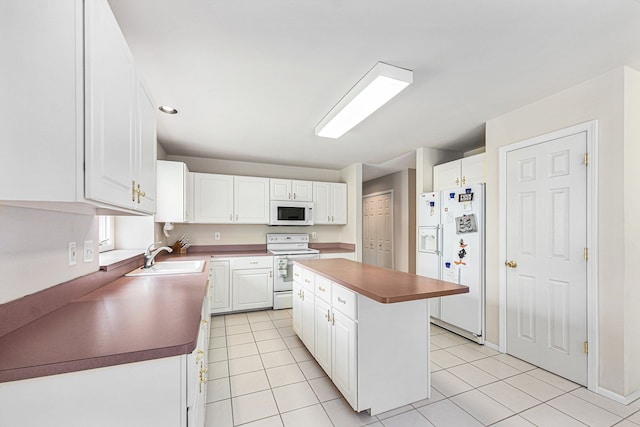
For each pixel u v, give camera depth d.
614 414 1.72
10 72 0.64
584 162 2.00
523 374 2.19
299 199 4.36
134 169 1.18
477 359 2.45
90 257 1.59
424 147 3.61
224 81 1.95
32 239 1.07
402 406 1.82
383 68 1.73
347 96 2.09
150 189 1.47
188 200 3.51
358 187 4.51
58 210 1.21
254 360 2.44
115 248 2.80
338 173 5.04
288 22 1.38
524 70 1.84
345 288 1.85
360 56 1.67
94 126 0.80
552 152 2.19
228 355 2.53
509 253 2.51
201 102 2.28
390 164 4.70
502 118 2.57
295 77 1.90
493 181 2.66
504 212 2.55
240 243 4.31
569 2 1.26
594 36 1.50
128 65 1.10
